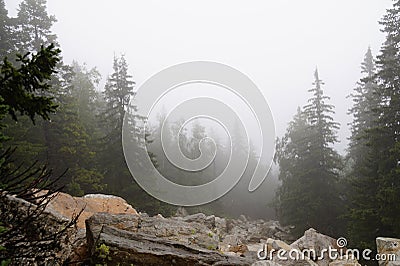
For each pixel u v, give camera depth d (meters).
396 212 13.02
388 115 14.81
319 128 22.55
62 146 17.61
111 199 8.38
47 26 23.34
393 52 15.58
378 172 14.61
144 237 4.79
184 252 4.58
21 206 3.40
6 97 3.45
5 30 19.86
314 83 24.00
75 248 4.37
